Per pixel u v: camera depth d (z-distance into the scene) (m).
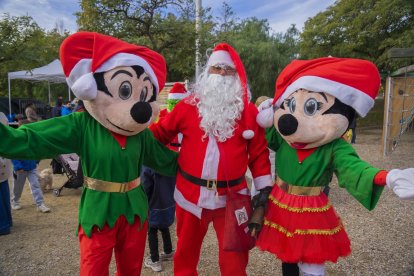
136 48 2.22
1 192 4.05
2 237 4.13
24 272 3.30
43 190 6.28
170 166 2.61
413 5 13.69
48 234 4.23
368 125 19.20
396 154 10.01
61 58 2.06
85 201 2.20
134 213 2.24
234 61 2.52
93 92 2.01
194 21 11.20
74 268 3.38
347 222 4.55
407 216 4.75
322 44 17.41
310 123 2.27
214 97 2.42
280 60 19.75
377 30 14.67
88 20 9.20
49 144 2.06
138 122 2.06
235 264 2.42
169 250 3.48
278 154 2.58
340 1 16.55
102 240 2.16
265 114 2.44
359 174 2.14
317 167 2.36
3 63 8.59
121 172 2.21
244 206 2.39
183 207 2.50
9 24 8.25
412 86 8.88
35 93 23.17
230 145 2.42
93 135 2.18
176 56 10.68
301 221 2.31
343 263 3.44
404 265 3.38
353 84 2.26
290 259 2.29
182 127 2.53
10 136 1.93
